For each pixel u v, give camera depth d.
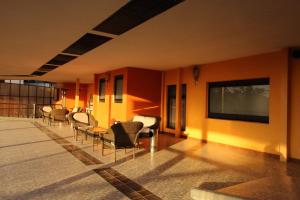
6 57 8.08
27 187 3.78
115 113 10.27
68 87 18.16
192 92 8.91
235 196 2.32
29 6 3.74
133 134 5.62
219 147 7.38
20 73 13.00
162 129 10.30
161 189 3.85
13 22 4.50
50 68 10.54
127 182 4.12
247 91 7.20
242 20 4.09
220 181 4.28
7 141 7.52
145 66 9.19
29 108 19.08
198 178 4.42
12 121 13.59
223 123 7.71
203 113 8.43
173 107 10.02
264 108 6.75
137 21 4.32
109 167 4.96
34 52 7.13
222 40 5.31
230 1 3.38
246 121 7.09
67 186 3.86
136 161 5.48
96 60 8.17
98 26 4.68
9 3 3.65
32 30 4.96
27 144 7.10
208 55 6.90
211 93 8.31
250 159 5.98
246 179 4.41
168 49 6.27
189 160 5.70
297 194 2.56
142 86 9.73
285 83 5.84
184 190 3.83
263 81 6.70
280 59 6.21
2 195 3.46
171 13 3.89
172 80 9.86
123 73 9.68
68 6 3.70
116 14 4.08
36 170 4.64
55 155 5.84
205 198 2.58
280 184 2.92
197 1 3.42
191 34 4.94
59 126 11.64
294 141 5.86
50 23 4.50
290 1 3.34
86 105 18.55
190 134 8.91
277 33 4.74
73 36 5.31
